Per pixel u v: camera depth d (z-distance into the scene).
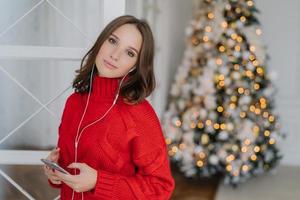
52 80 1.84
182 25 4.67
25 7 1.79
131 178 1.24
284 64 4.39
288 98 4.42
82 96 1.39
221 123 3.51
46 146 1.83
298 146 4.45
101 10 1.67
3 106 1.85
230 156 3.45
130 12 3.24
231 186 3.75
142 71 1.27
